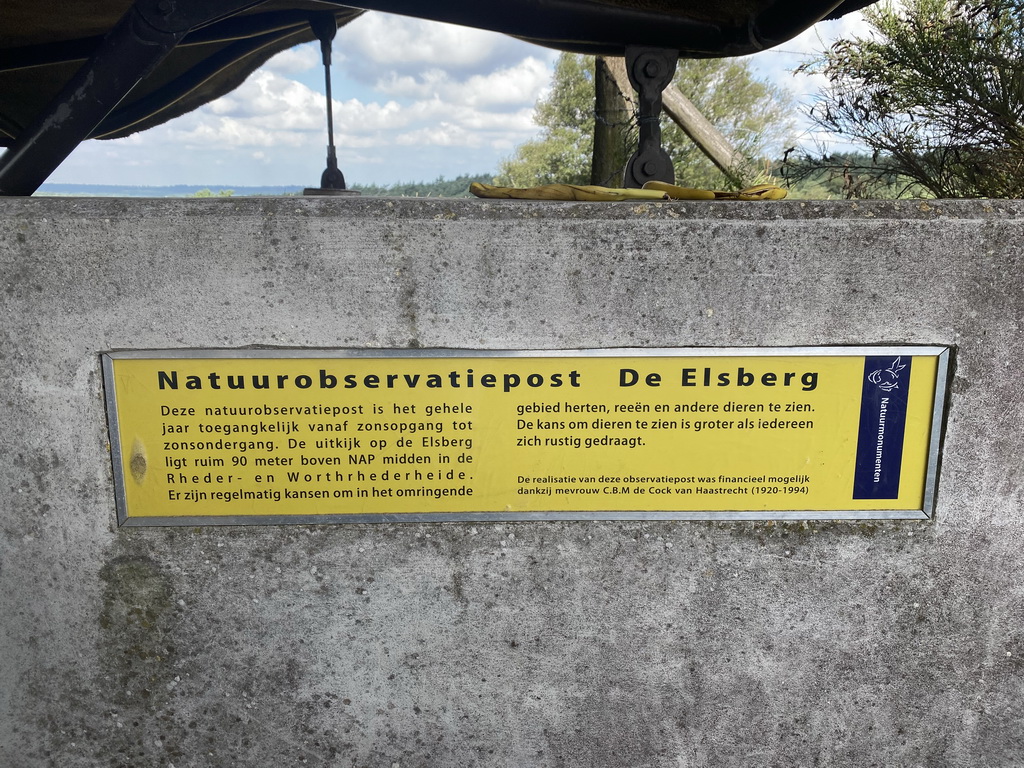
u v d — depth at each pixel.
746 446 1.64
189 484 1.64
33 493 1.63
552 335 1.58
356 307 1.56
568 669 1.74
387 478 1.65
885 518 1.68
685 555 1.69
